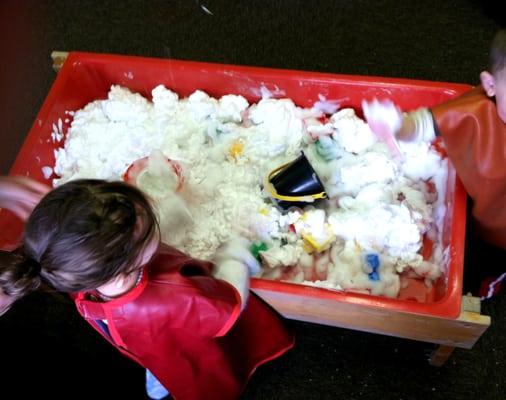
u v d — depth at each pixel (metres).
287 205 1.14
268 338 1.10
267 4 1.74
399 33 1.66
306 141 1.25
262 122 1.27
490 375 1.18
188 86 1.32
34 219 0.67
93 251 0.65
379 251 1.10
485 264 1.25
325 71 1.61
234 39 1.69
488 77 0.88
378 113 1.11
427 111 0.99
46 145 1.25
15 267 0.68
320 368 1.21
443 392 1.17
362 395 1.18
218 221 1.13
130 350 0.89
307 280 1.11
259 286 0.96
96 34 1.76
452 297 0.91
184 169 1.22
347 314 0.98
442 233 1.10
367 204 1.13
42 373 1.19
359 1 1.73
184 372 0.95
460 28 1.65
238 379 1.07
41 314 1.28
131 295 0.77
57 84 1.27
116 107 1.29
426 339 1.03
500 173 0.94
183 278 0.81
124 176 1.17
